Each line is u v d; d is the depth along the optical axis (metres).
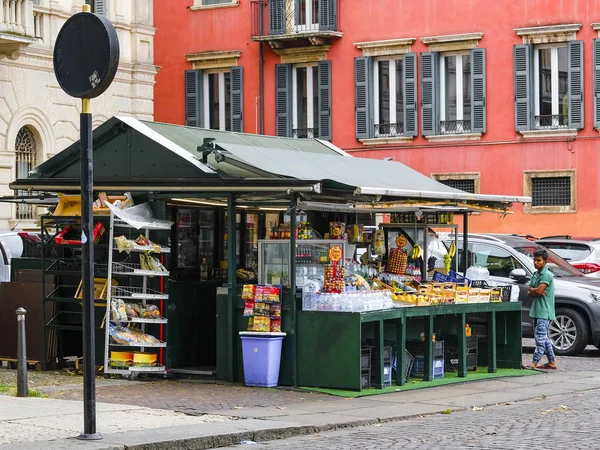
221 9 42.59
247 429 11.56
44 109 31.78
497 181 38.38
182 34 43.22
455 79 39.22
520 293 21.73
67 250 16.88
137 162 15.98
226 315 15.48
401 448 10.71
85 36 10.80
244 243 17.69
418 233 18.48
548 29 37.31
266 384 14.99
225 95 42.97
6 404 12.94
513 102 38.06
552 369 18.33
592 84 36.94
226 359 15.50
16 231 22.95
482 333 18.09
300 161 16.58
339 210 16.80
